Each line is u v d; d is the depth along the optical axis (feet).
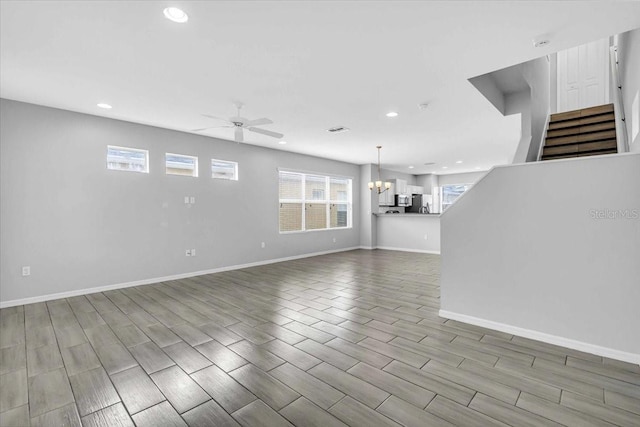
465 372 7.27
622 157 7.79
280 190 23.13
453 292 10.71
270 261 22.04
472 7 6.75
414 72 10.00
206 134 17.89
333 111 13.89
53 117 13.28
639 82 9.56
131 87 11.14
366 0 6.50
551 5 6.68
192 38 7.96
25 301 12.62
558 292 8.70
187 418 5.78
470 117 14.79
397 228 28.86
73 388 6.75
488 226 9.89
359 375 7.19
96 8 6.70
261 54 8.80
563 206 8.60
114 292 14.35
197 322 10.59
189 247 17.61
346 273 18.42
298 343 8.91
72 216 13.75
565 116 16.79
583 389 6.53
